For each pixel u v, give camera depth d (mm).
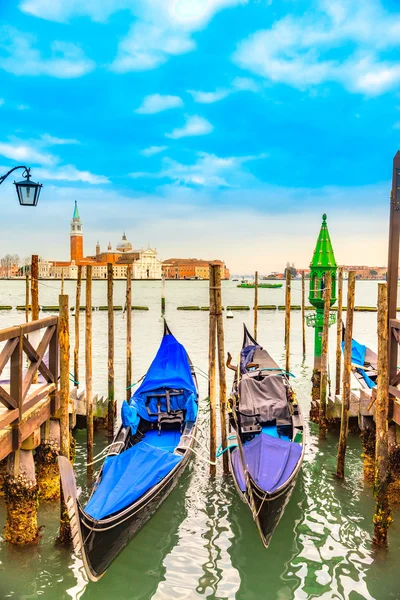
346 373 10234
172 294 98750
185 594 6996
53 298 75875
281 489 7969
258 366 14750
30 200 9008
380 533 7801
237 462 9719
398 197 7715
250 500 7789
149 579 7312
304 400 16578
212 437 10391
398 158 7633
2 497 9219
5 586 7039
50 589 7031
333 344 28906
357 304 64688
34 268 11844
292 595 6938
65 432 7848
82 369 20906
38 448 9000
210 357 10414
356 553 7848
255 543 8203
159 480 8422
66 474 6125
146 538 8367
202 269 199125
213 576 7387
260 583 7195
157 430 11906
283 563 7656
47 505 9016
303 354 24047
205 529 8641
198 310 53188
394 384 8164
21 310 49875
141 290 119500
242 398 11617
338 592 6969
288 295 15758
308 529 8562
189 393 12625
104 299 78750
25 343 7340
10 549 7719
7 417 6723
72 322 39438
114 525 7059
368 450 10055
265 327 36594
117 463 8531
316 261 16844
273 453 9039
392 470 8625
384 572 7363
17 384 7047
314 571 7445
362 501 9523
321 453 11914
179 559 7789
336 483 10258
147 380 12742
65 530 7836
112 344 12891
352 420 12992
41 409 8117
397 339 7902
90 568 6684
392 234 7848
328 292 12672
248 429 10961
